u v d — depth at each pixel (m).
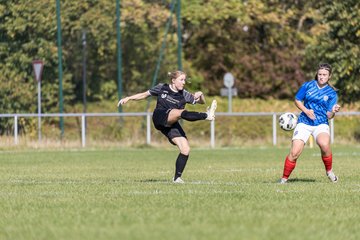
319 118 37.44
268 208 27.31
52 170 50.12
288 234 21.41
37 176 44.75
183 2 116.06
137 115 79.00
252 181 39.66
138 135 80.50
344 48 84.75
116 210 26.98
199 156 65.25
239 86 116.88
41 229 23.06
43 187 36.56
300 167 50.53
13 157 64.81
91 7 87.75
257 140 82.38
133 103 89.88
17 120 79.50
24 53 83.69
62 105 80.38
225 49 118.19
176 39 93.69
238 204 28.44
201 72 117.75
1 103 82.69
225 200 29.72
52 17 84.69
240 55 118.06
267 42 118.56
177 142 38.47
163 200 29.80
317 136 37.59
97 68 88.81
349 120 92.25
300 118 37.81
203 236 20.88
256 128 91.81
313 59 87.19
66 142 77.31
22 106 83.19
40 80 82.44
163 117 37.50
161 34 93.56
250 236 20.88
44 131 82.44
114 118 85.12
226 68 117.75
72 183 39.00
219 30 117.88
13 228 23.47
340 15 84.81
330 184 37.00
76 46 86.88
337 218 24.95
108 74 89.44
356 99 85.56
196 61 118.06
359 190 33.69
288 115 38.84
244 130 91.25
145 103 90.19
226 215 25.39
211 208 27.27
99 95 88.62
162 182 39.00
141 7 93.31
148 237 20.81
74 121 85.00
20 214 26.67
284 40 117.94
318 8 88.12
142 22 92.81
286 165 37.94
